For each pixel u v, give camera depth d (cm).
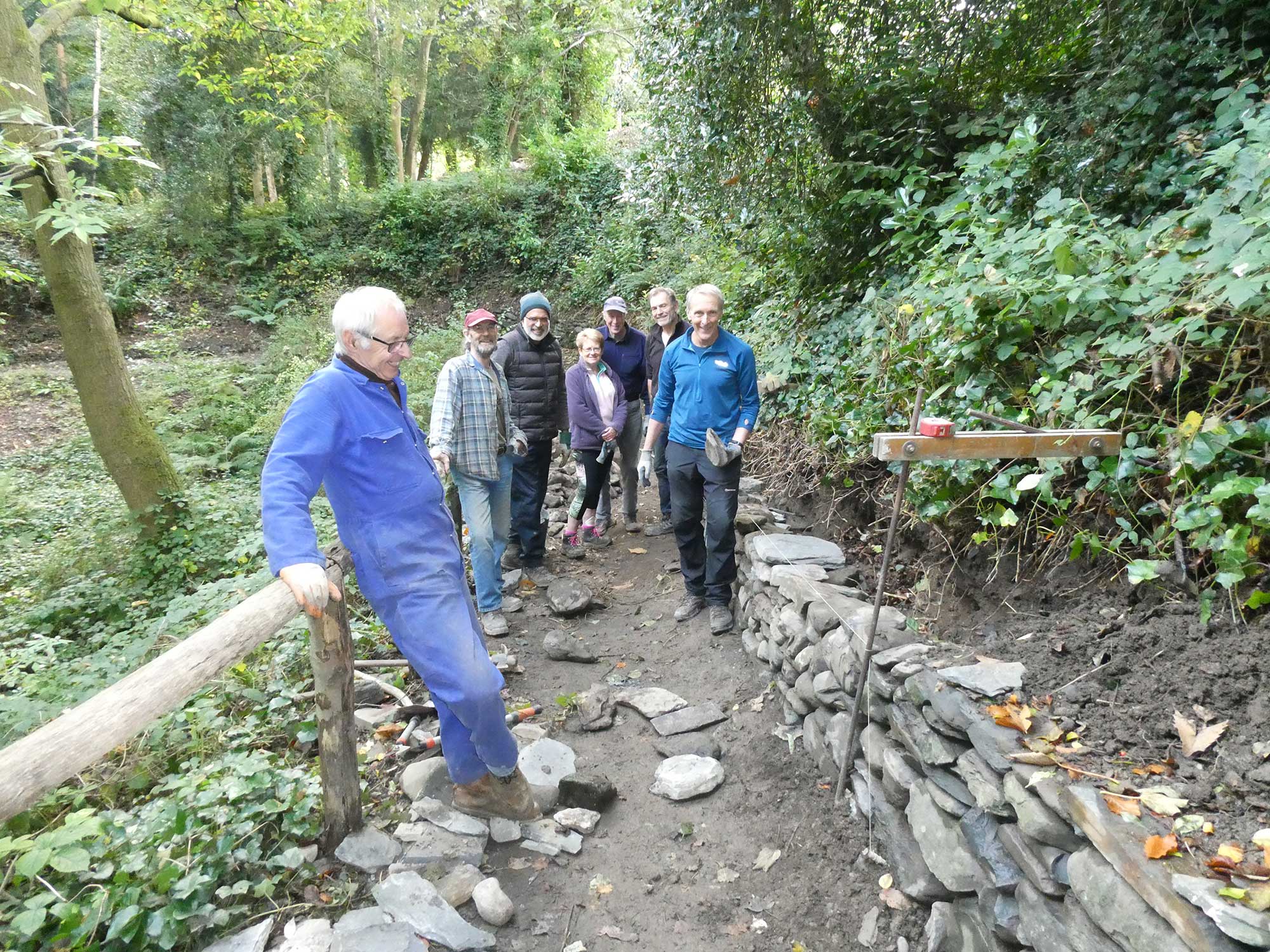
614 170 1748
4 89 687
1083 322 290
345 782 255
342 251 1850
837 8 513
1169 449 238
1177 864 157
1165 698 207
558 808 300
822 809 289
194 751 308
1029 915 192
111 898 206
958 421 315
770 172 571
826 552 382
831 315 540
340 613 244
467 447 433
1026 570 287
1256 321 233
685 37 595
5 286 1566
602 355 577
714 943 240
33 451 1143
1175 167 346
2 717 358
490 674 249
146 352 1531
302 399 231
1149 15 386
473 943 229
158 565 730
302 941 214
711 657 415
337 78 1872
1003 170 379
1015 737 207
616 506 688
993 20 486
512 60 2183
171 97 1775
